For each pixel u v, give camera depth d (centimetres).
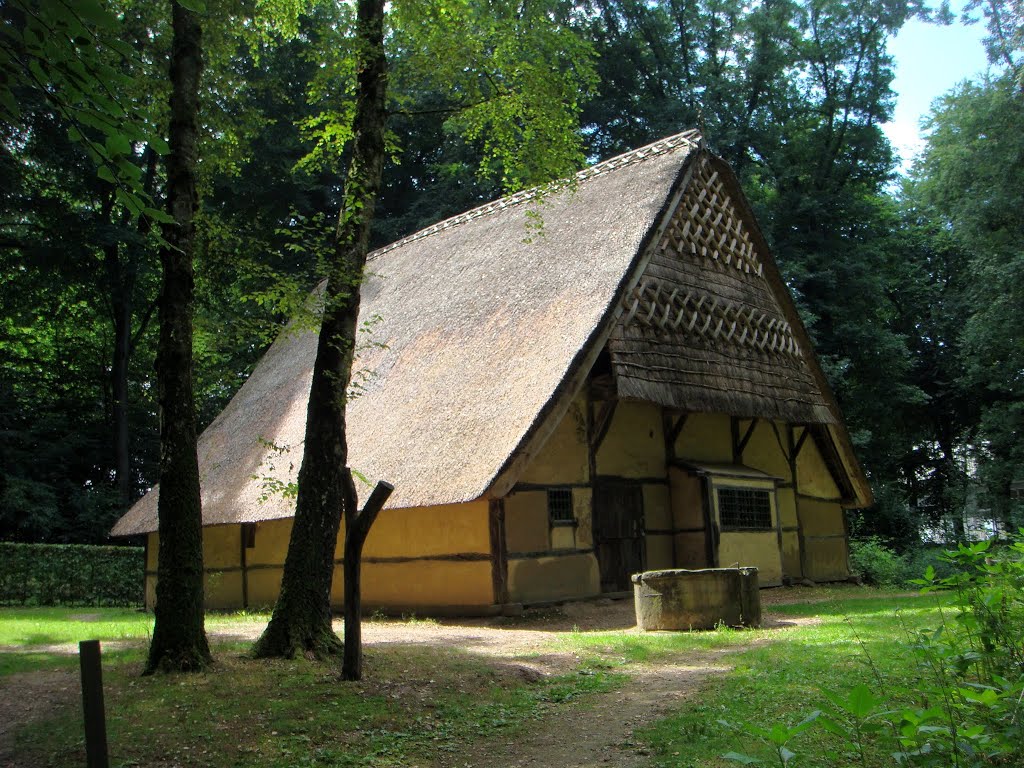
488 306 1734
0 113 512
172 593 852
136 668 873
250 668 852
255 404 2123
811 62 3438
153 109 995
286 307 972
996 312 2959
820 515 2142
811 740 564
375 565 1575
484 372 1559
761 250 1970
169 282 886
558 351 1459
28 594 2147
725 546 1727
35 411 2881
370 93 1017
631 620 1354
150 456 3089
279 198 2867
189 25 923
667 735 611
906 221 4041
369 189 995
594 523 1584
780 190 3353
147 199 509
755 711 654
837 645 955
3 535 2630
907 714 341
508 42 1092
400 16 1073
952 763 361
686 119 3089
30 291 2581
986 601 508
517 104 1107
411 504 1378
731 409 1731
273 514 1619
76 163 2339
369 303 2134
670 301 1658
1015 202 2880
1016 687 377
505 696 783
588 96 1177
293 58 2702
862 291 3170
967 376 3506
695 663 921
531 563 1459
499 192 2941
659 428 1769
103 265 2639
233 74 1165
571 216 1819
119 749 630
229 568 1889
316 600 928
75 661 952
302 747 638
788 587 1923
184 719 691
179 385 877
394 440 1563
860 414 3350
